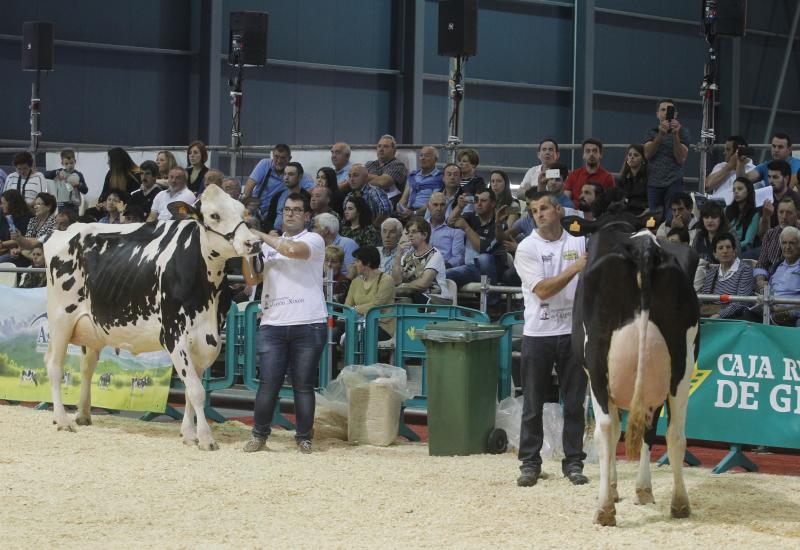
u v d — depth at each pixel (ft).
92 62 79.10
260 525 23.30
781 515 24.94
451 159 53.83
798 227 43.34
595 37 93.66
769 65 99.96
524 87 91.97
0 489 26.66
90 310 36.76
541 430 28.63
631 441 22.65
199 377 34.50
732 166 49.01
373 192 48.62
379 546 21.45
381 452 34.50
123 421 39.50
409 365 39.73
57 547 21.22
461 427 33.42
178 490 26.78
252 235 33.65
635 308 22.76
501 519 24.04
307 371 33.86
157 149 58.95
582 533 22.79
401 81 88.69
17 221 57.11
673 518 24.34
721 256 38.50
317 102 85.76
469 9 54.75
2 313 43.42
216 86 81.46
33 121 65.26
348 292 41.57
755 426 31.63
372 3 87.45
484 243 45.11
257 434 33.65
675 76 97.40
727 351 32.17
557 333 28.55
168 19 81.51
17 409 41.83
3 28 76.43
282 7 84.07
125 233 36.73
